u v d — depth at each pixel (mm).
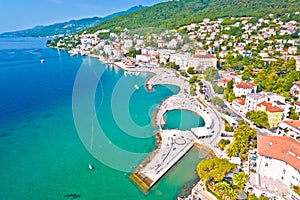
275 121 81062
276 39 199750
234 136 70312
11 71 193750
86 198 52844
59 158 68062
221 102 101125
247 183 50656
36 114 102562
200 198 50156
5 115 101500
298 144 52656
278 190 48250
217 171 51500
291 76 117750
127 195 53375
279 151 51812
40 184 57781
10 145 76062
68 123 92625
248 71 136750
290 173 48938
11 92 134750
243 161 61469
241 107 94938
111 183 57031
